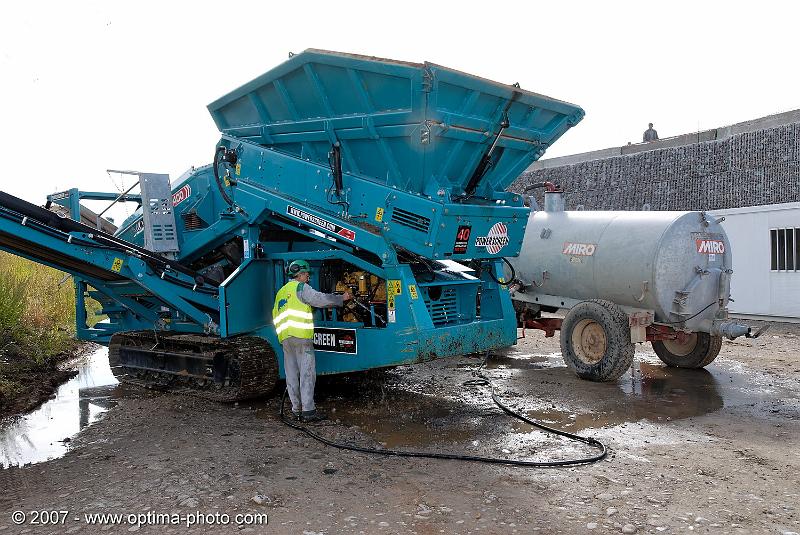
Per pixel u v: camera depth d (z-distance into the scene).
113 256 7.46
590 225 9.39
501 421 6.61
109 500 4.62
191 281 8.13
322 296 6.58
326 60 6.65
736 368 9.23
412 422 6.61
